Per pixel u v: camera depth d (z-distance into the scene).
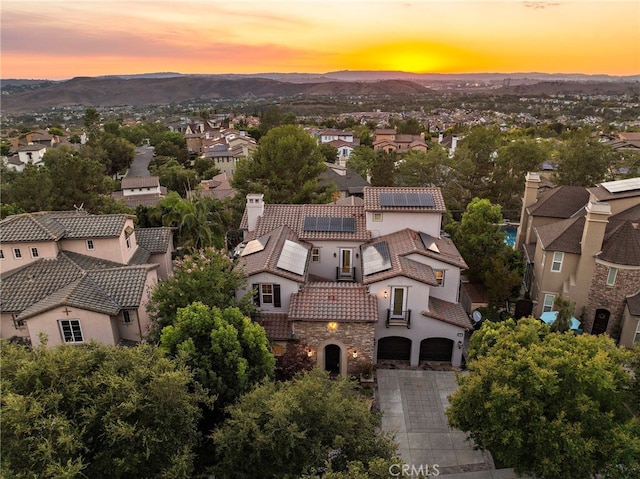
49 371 13.52
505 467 19.78
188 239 38.38
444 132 150.75
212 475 16.77
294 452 15.41
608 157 52.38
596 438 15.74
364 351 24.89
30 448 11.97
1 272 27.22
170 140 138.50
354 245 30.69
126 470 13.16
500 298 31.31
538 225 37.16
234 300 23.75
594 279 28.73
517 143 56.19
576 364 16.17
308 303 24.98
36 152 101.00
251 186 46.19
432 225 30.27
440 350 27.14
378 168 61.91
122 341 24.80
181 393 14.70
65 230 28.31
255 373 20.31
